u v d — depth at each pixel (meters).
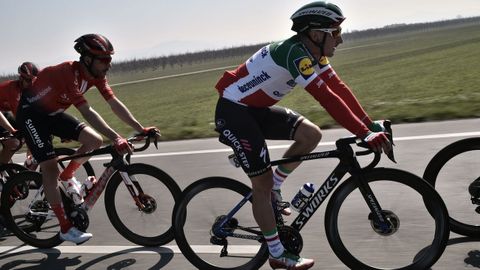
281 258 2.86
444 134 5.61
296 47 2.61
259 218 2.84
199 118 10.10
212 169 5.54
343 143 2.74
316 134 2.87
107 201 3.73
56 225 4.06
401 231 2.86
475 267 2.73
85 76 3.41
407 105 7.52
